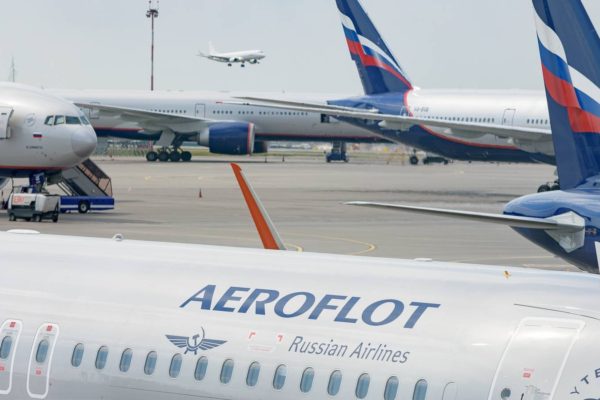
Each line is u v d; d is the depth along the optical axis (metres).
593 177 71.38
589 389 23.92
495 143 189.50
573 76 71.12
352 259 32.06
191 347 30.36
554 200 71.25
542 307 26.47
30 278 34.38
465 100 192.62
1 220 129.62
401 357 27.02
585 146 71.31
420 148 198.38
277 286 30.81
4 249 36.19
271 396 28.58
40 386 32.22
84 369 31.67
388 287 29.34
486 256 103.81
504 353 25.61
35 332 32.78
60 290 33.53
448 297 28.09
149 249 34.78
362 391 27.25
